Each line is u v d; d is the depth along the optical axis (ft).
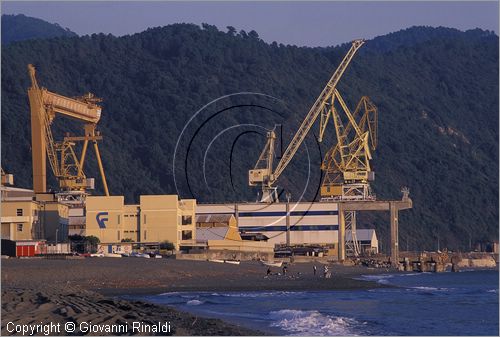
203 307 559.79
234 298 654.94
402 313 558.56
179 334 350.23
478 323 500.74
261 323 460.96
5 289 507.71
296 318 489.26
